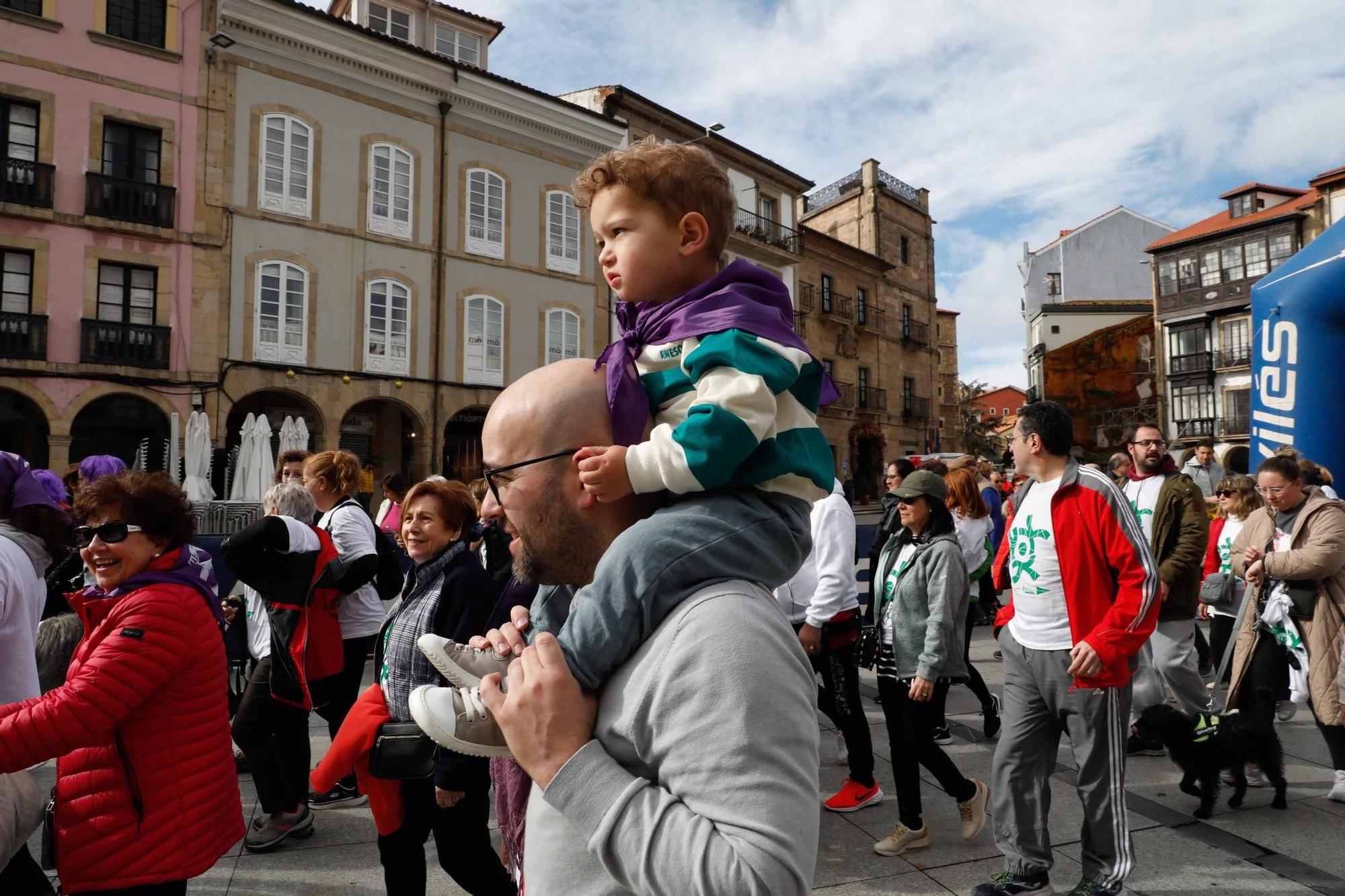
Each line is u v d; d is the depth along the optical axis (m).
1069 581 2.93
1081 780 2.92
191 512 2.23
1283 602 4.14
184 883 2.05
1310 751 4.80
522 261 21.05
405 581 2.79
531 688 0.94
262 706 3.46
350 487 4.46
